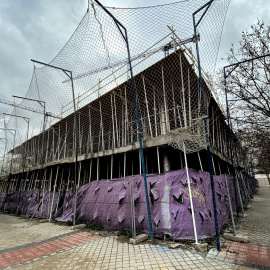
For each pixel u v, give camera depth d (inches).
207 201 215.9
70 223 306.3
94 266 148.4
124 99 353.1
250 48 265.1
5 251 193.6
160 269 138.8
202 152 309.7
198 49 195.8
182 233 187.3
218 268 138.9
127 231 232.4
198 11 187.3
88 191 301.7
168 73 298.7
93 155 360.5
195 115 297.9
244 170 608.4
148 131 359.6
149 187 221.8
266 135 267.3
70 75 327.3
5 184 820.6
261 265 143.6
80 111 434.9
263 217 336.5
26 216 436.5
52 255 176.6
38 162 616.1
